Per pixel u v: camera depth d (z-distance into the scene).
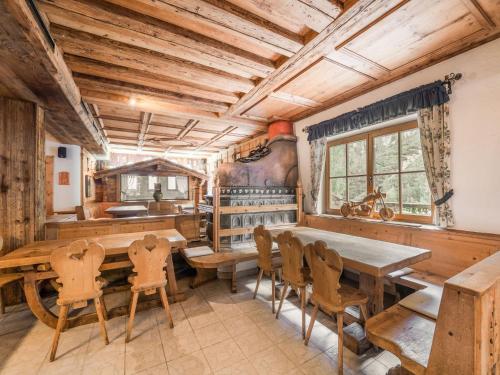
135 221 3.45
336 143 3.64
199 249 3.24
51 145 4.75
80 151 5.12
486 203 2.03
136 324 2.15
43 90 2.27
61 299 1.76
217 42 2.13
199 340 1.92
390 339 1.26
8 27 1.41
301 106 3.60
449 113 2.25
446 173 2.23
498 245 1.89
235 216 3.39
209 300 2.63
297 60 2.28
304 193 4.05
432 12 1.70
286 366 1.63
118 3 1.68
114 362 1.68
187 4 1.59
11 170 2.43
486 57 2.02
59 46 2.06
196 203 5.09
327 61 2.37
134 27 1.85
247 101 3.33
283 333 2.01
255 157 3.92
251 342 1.89
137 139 5.81
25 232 2.48
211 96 3.28
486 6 1.66
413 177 2.71
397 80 2.70
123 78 2.75
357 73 2.61
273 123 4.24
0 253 2.31
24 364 1.66
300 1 1.61
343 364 1.64
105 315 2.22
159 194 5.14
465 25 1.84
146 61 2.37
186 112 3.70
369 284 1.97
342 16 1.72
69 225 3.07
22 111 2.49
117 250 2.17
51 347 1.82
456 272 2.14
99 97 3.07
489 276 1.00
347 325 2.09
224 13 1.67
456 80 2.20
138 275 2.00
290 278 2.11
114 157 7.39
